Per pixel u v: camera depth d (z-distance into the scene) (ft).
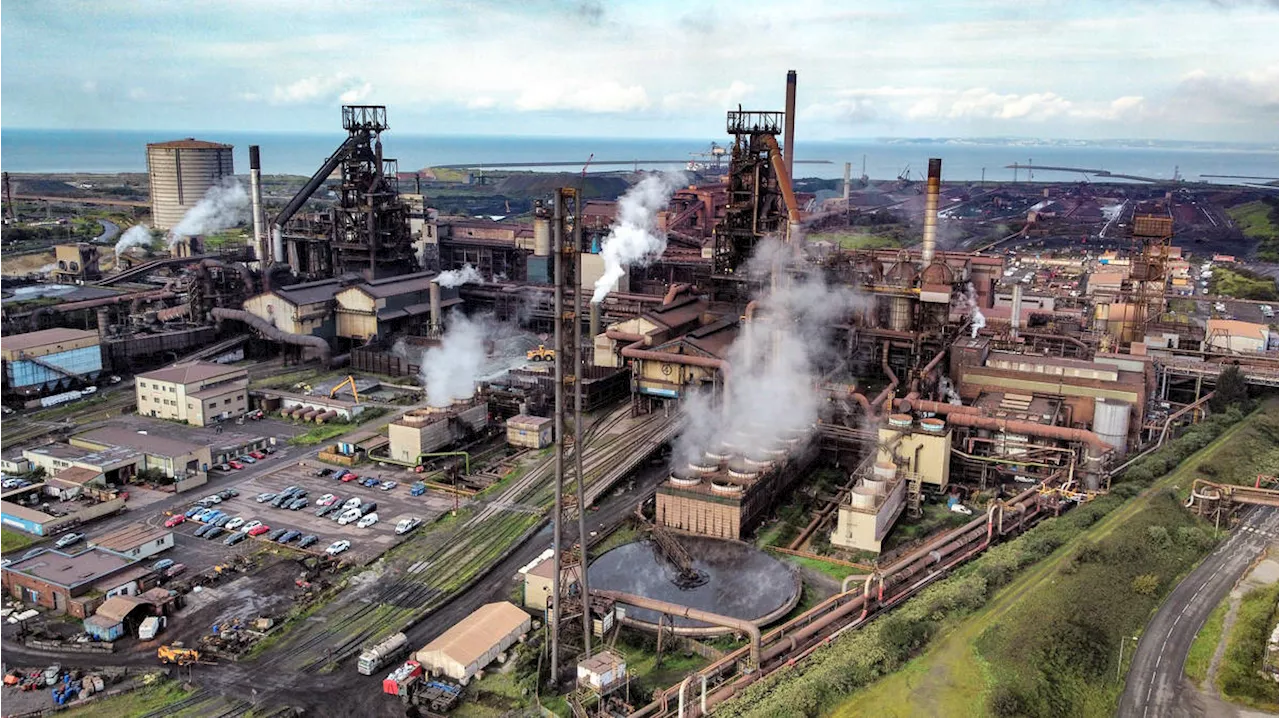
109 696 231.09
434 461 397.80
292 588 286.66
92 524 329.72
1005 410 394.93
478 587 290.35
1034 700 225.76
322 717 224.33
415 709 226.79
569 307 274.98
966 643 250.78
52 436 424.05
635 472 386.73
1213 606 272.92
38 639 255.70
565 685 238.48
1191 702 230.07
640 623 263.29
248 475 383.04
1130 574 285.02
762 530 334.85
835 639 254.27
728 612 267.18
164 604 269.03
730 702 224.74
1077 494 343.87
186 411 448.24
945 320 444.96
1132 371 416.46
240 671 242.99
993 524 319.47
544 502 353.10
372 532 328.29
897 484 339.98
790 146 623.36
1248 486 352.69
